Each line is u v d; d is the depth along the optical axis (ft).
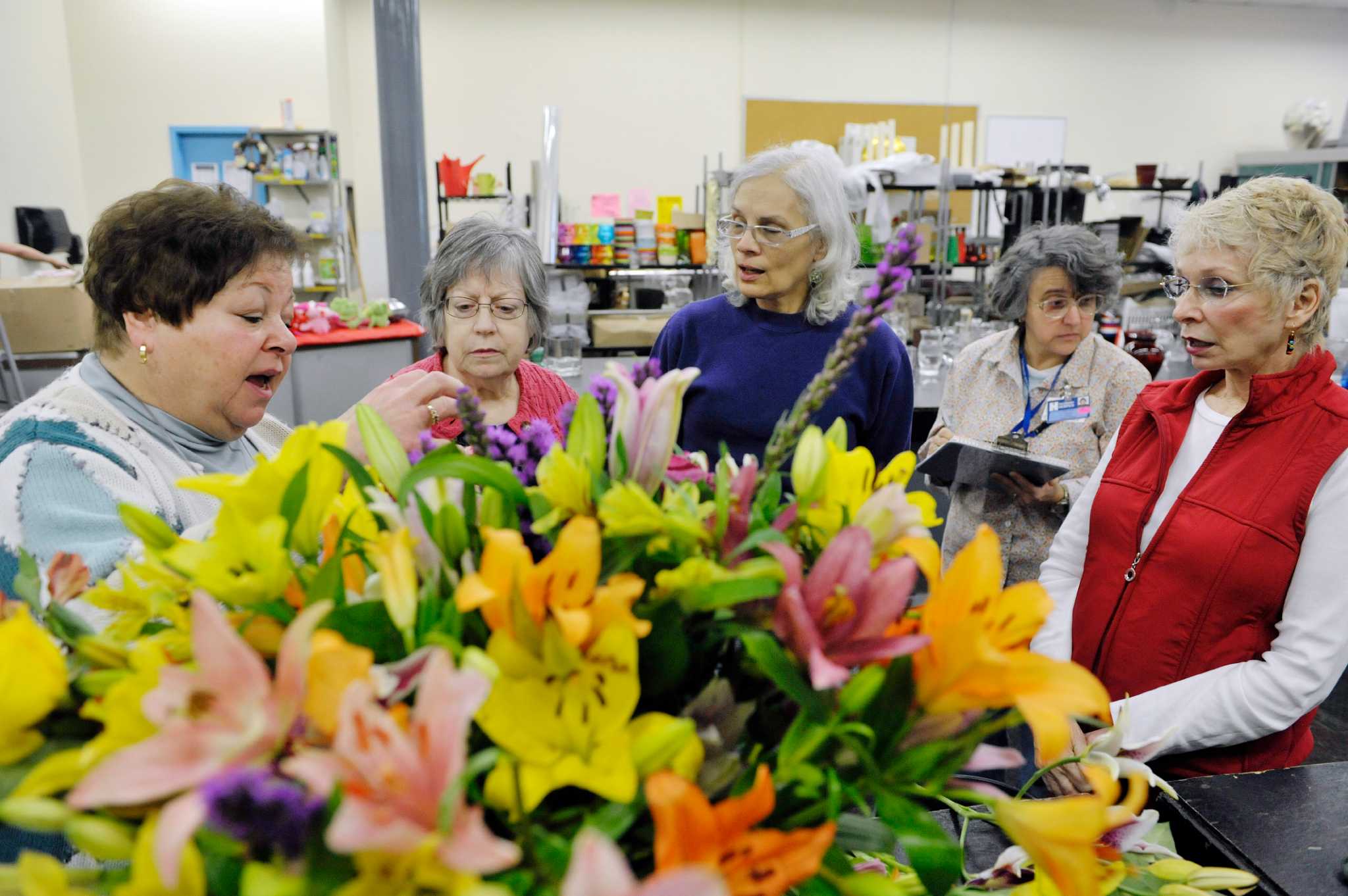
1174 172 33.27
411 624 1.59
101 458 3.29
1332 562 4.22
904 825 1.67
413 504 1.79
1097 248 7.27
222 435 3.89
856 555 1.69
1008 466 6.78
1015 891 1.97
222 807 1.25
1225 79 32.83
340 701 1.43
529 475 2.03
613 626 1.58
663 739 1.55
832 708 1.70
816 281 6.34
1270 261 4.26
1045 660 1.63
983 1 30.58
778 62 29.63
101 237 3.50
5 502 3.10
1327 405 4.34
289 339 3.76
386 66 14.67
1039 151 31.99
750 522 1.89
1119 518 4.90
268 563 1.69
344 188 25.57
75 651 1.74
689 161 29.55
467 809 1.38
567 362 17.47
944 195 19.49
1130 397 7.33
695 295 22.07
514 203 21.40
